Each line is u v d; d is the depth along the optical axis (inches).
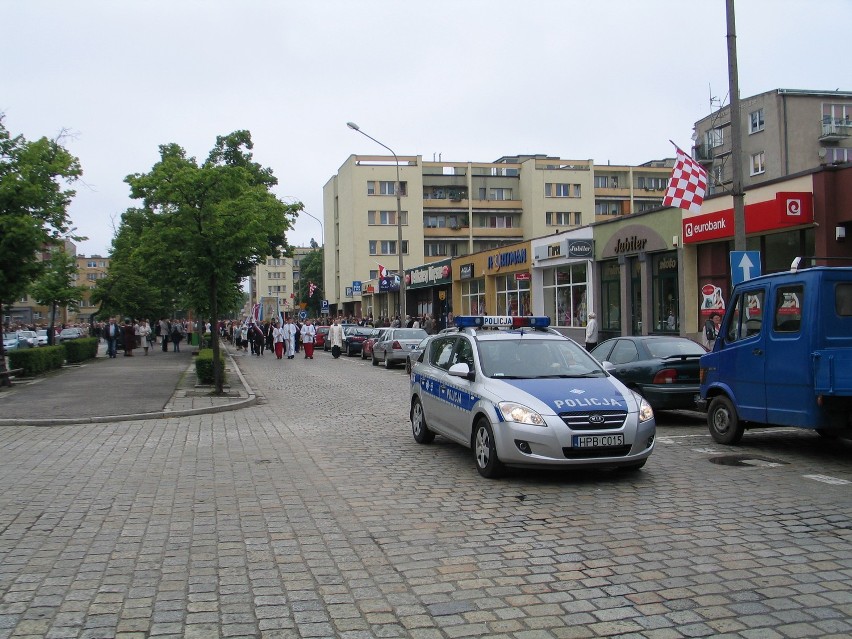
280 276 5403.5
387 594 183.3
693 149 2116.1
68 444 422.0
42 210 782.5
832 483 306.7
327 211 3358.8
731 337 396.5
